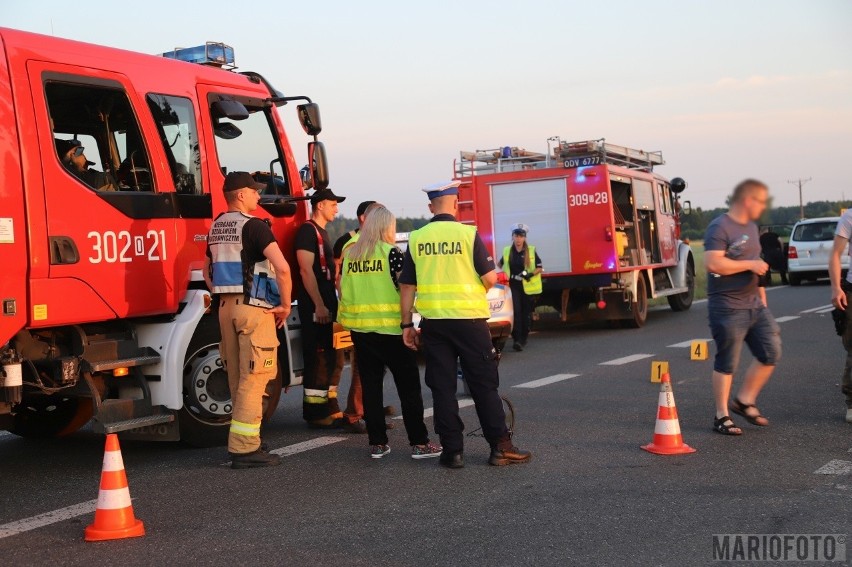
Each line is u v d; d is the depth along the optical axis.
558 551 4.93
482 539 5.16
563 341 15.71
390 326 7.13
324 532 5.36
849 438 7.42
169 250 7.19
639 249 18.33
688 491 6.01
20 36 6.45
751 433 7.68
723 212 7.61
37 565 4.93
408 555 4.92
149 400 7.11
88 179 6.71
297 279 8.44
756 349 7.69
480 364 6.80
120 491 5.43
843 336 8.00
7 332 6.12
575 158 17.77
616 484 6.23
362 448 7.65
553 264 17.41
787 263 27.83
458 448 6.84
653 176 19.88
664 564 4.70
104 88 6.91
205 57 8.14
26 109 6.33
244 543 5.20
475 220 17.97
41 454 7.88
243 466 6.99
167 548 5.16
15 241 6.17
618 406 9.12
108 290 6.71
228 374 7.16
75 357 6.71
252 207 7.16
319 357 8.34
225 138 7.87
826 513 5.47
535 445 7.49
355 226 9.30
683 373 11.21
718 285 7.61
